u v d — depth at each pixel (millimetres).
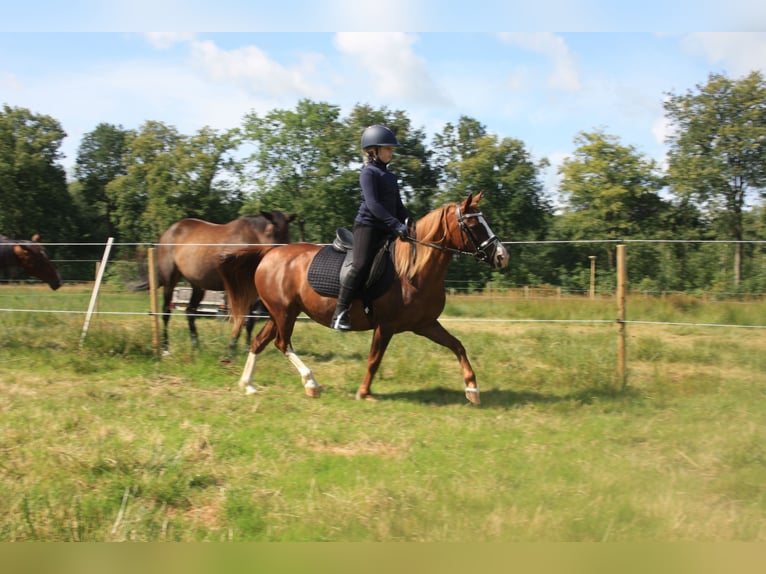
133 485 4164
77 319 9867
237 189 48250
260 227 9305
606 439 5316
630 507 3783
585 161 39531
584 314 14102
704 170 34656
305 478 4480
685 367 8555
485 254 6223
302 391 7102
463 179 43938
